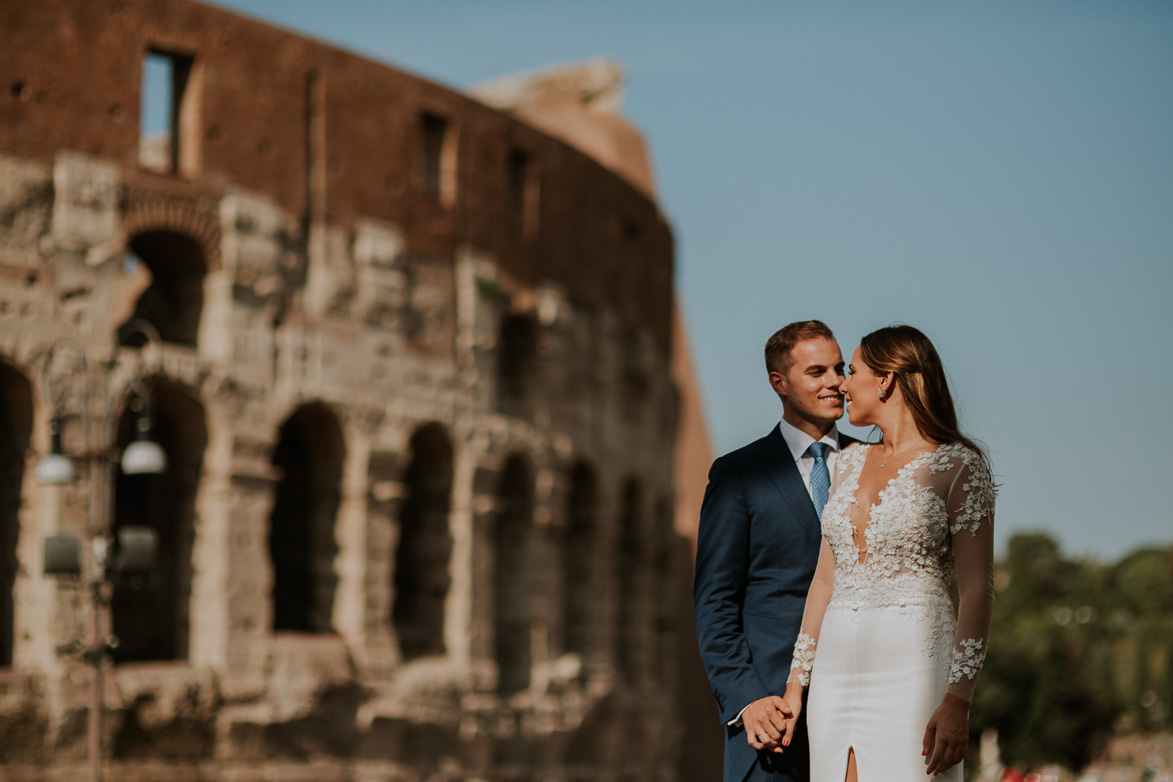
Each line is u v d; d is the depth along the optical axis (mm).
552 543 58906
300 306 50188
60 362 44094
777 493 11930
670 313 72625
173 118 48938
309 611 51406
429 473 55219
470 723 53312
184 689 44875
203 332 48094
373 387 51906
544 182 60344
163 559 47312
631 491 67750
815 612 11008
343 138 52000
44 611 43188
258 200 49156
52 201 44688
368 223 52375
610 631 63281
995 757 72938
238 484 47469
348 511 51125
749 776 11453
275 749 47312
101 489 44219
